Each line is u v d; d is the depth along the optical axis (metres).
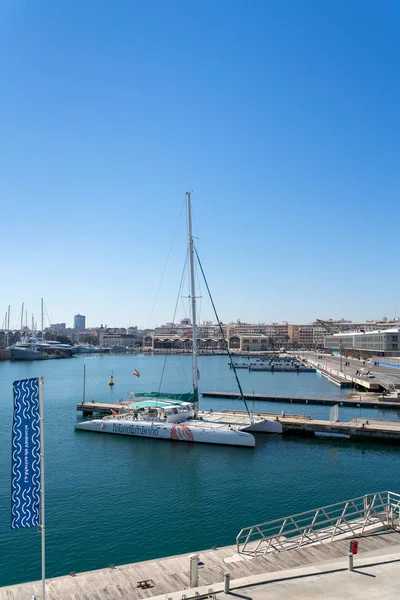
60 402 89.62
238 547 23.59
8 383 125.56
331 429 58.44
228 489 39.41
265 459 48.50
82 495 37.97
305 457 49.41
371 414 76.31
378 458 49.25
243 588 18.67
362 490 39.34
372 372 130.50
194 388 61.38
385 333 185.25
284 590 18.41
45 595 18.80
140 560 27.19
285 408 82.81
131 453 50.47
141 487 39.91
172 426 55.72
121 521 32.78
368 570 20.08
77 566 26.52
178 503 36.19
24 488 17.20
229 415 63.22
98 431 59.66
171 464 46.62
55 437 57.44
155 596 18.44
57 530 31.23
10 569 26.14
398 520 26.09
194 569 19.42
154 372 178.12
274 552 22.78
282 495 38.09
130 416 61.94
